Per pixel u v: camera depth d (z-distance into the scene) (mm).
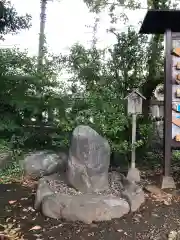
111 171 6887
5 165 7082
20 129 8477
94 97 7488
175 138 5945
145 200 5371
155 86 8867
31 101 8570
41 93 8789
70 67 8953
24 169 7070
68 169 5301
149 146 8711
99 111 7133
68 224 4438
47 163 7164
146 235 4133
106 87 8117
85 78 8648
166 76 5918
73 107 7930
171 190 5824
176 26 5961
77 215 4473
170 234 4121
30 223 4516
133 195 5047
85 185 5086
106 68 8734
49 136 8539
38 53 10523
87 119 7262
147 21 5988
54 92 8797
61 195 4805
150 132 8250
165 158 5984
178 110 5902
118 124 6918
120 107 7152
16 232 4238
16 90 8578
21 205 5254
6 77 8555
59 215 4598
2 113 8516
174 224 4473
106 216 4539
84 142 5223
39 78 8773
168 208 5039
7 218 4719
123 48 8766
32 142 8531
